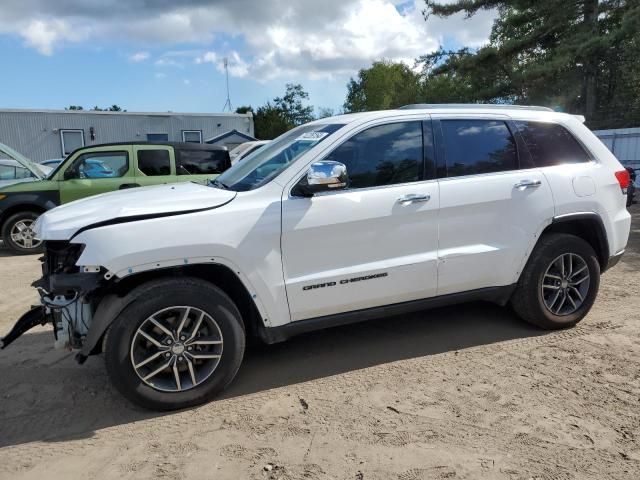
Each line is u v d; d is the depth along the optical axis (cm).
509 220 432
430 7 2484
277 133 6188
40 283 367
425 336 464
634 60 2261
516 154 446
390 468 281
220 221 350
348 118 420
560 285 457
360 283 389
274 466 287
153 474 284
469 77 2577
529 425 318
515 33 2597
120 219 336
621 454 288
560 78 2353
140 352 340
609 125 2477
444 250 414
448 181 417
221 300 351
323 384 382
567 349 425
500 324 485
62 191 950
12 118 2403
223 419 338
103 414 349
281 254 367
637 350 419
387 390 369
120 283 343
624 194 486
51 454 305
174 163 1015
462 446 299
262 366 416
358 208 385
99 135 2580
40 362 431
